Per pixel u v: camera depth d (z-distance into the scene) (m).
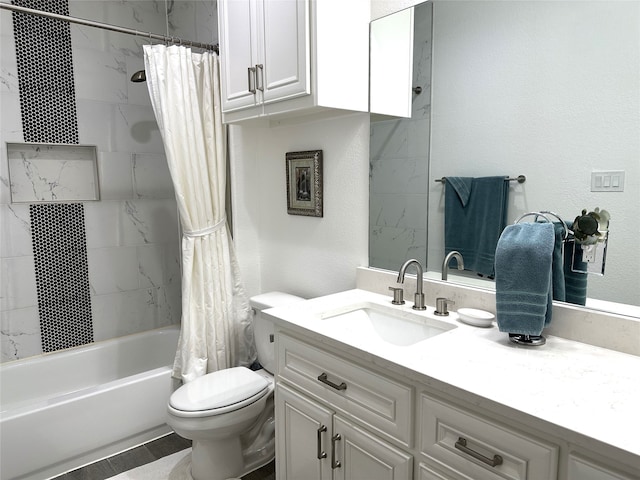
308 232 2.22
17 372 2.51
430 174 1.63
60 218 2.72
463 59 1.49
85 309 2.85
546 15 1.27
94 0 2.75
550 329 1.33
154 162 3.06
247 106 1.92
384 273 1.82
